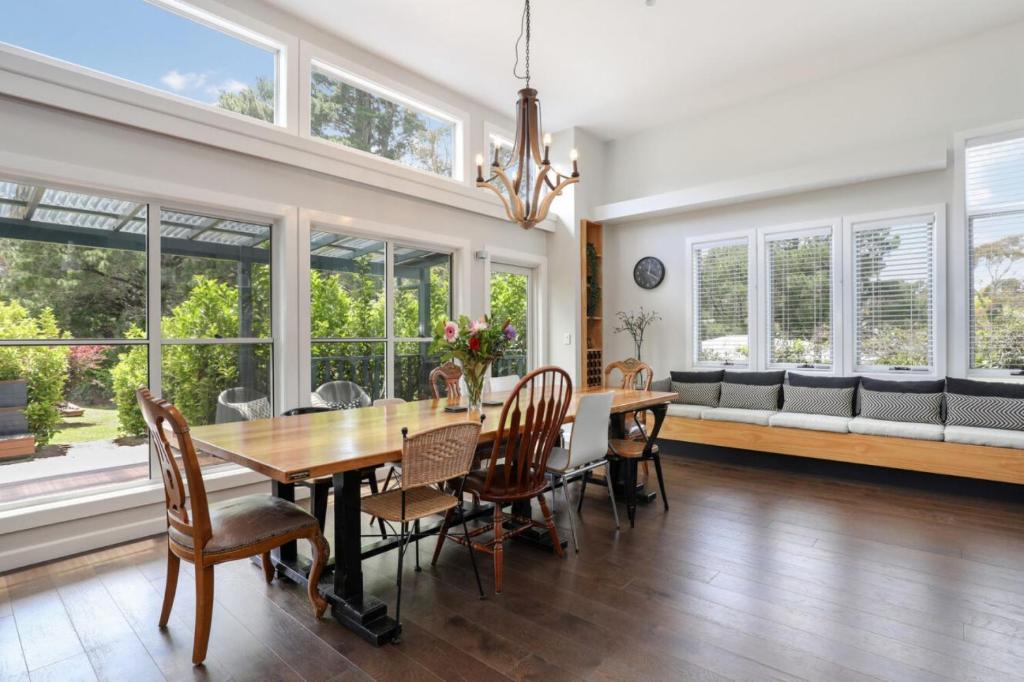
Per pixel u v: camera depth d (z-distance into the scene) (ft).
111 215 10.30
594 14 12.86
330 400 13.80
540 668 5.98
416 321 16.25
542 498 9.18
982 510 11.63
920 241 15.28
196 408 11.46
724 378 18.06
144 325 10.71
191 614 7.30
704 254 19.57
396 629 6.57
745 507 11.87
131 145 10.18
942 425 13.47
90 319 10.05
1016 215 13.89
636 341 21.04
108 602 7.66
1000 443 12.11
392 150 15.69
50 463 9.59
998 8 12.92
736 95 17.57
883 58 15.26
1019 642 6.44
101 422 10.16
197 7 11.21
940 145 14.03
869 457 13.85
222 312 11.89
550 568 8.66
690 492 13.11
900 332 15.60
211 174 11.32
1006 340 14.02
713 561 8.90
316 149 13.01
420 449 6.74
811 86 16.81
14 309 9.26
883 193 15.81
